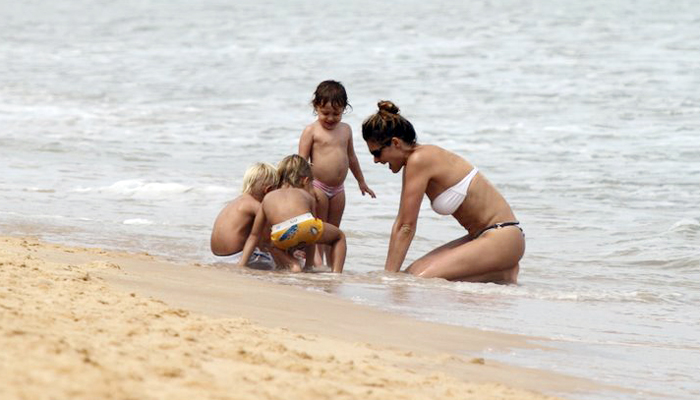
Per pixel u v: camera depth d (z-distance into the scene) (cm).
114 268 2525
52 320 1594
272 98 9625
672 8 19700
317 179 3372
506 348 2106
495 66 11794
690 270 3581
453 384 1602
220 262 3188
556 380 1819
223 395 1243
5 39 16462
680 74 10800
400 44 14550
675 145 6744
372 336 2064
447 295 2819
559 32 15725
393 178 5475
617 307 2841
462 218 3234
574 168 5897
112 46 15312
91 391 1134
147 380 1252
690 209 4734
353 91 9950
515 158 6291
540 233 4200
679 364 2100
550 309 2723
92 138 6900
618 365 2042
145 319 1756
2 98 9381
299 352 1669
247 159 6138
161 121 7944
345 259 3397
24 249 2748
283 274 3020
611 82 10281
